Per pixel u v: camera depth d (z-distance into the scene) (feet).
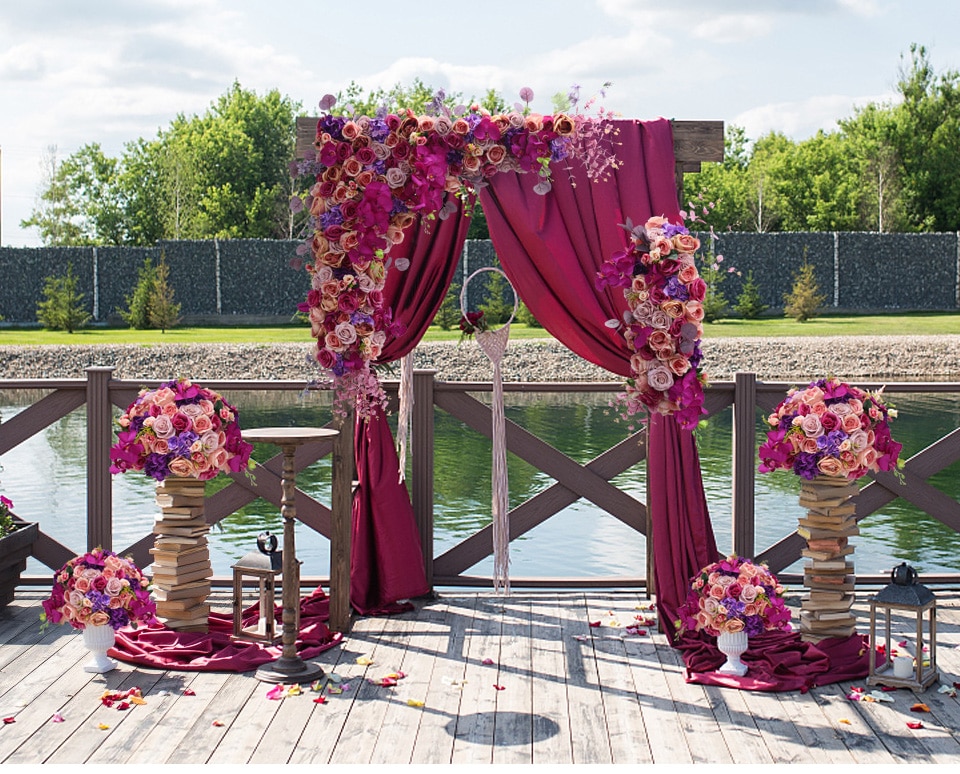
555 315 14.56
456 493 27.14
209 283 71.05
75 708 11.44
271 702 11.64
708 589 12.71
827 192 115.03
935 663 12.27
